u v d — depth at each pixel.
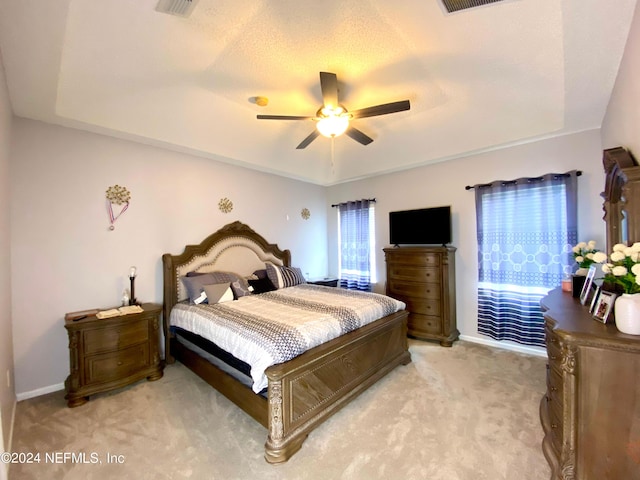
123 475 1.74
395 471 1.75
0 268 1.97
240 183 4.41
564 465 1.51
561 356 1.65
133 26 1.92
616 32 1.71
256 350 2.08
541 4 1.63
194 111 3.07
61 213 2.85
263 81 2.69
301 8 1.89
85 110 2.66
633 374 1.36
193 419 2.29
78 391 2.50
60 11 1.63
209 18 1.93
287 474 1.74
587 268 2.30
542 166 3.34
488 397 2.54
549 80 2.29
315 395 2.15
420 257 4.01
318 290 3.94
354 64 2.43
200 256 3.83
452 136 3.55
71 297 2.89
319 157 4.70
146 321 2.93
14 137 2.61
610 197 2.15
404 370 3.09
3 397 1.94
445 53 2.22
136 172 3.36
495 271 3.62
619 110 2.10
